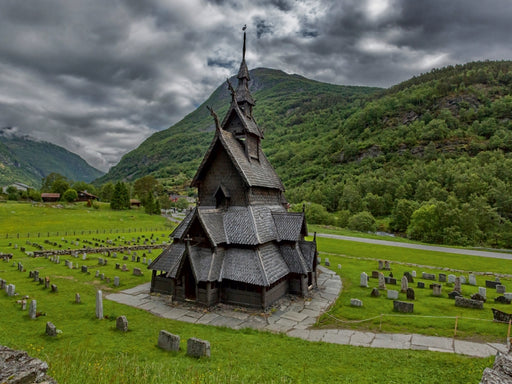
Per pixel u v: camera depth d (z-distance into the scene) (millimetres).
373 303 26438
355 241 70125
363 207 135500
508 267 44906
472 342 18469
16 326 19250
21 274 34688
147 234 76875
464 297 28203
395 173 161250
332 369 14117
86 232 79250
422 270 42250
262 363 14648
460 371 13594
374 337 19328
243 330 20000
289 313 23812
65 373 11352
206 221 25656
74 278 33719
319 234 82562
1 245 54281
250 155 31203
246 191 28125
